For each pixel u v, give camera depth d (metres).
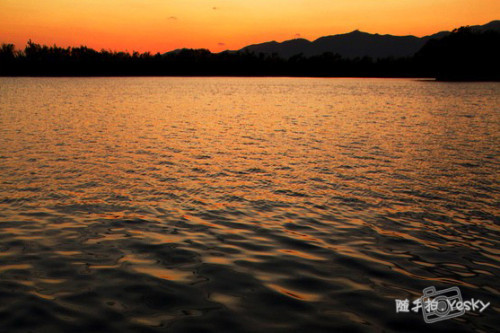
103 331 6.20
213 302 7.14
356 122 38.00
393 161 20.48
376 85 145.88
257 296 7.38
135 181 16.19
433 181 16.53
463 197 14.34
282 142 26.44
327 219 12.02
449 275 8.46
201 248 9.73
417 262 9.10
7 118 38.25
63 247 9.66
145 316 6.65
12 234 10.44
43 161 19.75
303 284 7.91
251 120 39.53
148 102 61.75
